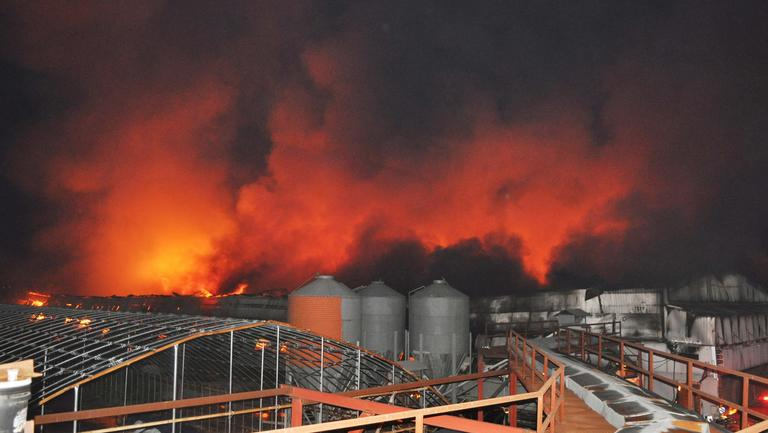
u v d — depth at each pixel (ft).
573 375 60.95
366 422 23.95
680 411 41.57
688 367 50.75
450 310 121.49
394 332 125.90
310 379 83.35
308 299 107.86
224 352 78.95
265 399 79.36
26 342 67.10
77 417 45.16
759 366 121.80
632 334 129.49
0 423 16.66
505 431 35.29
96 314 82.89
